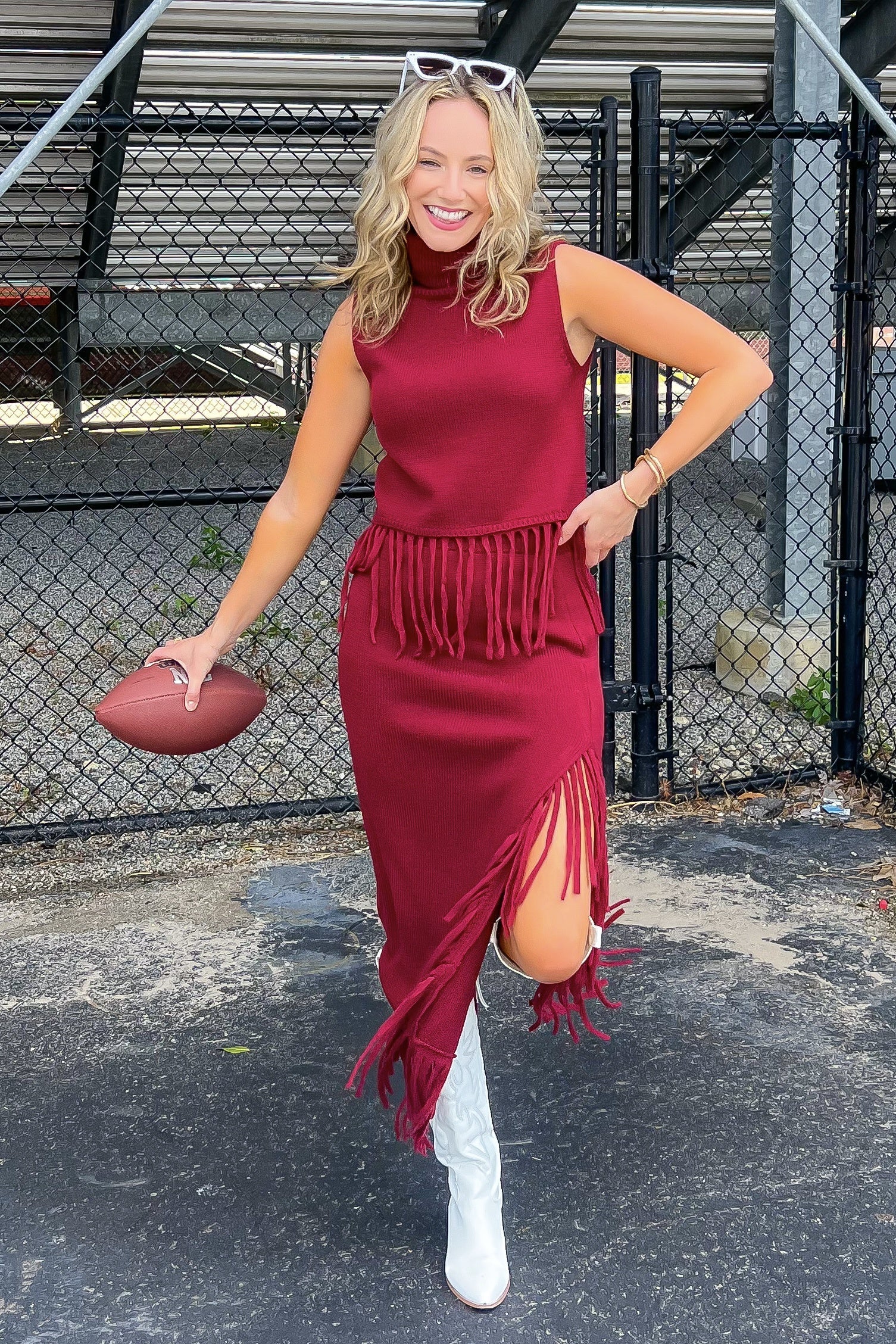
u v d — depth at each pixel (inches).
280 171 389.1
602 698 78.0
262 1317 78.6
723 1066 104.7
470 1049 80.7
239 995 118.5
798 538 204.8
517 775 73.1
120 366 739.4
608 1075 103.8
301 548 83.6
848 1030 109.7
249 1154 95.1
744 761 177.9
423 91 69.3
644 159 152.7
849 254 165.0
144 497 150.6
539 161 73.2
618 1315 77.9
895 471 170.9
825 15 189.6
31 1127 98.7
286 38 328.5
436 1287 81.0
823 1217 86.0
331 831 159.0
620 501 73.8
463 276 70.4
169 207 414.3
